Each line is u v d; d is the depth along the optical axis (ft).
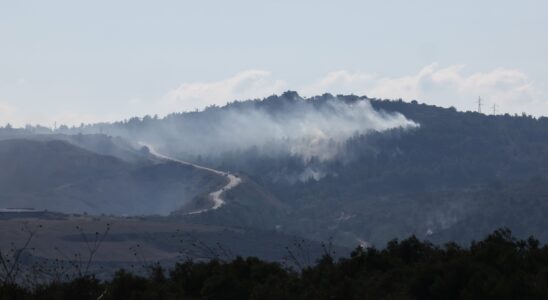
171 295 180.55
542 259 185.16
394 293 175.63
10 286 163.84
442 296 169.99
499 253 182.50
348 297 173.37
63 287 170.30
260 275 193.98
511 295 161.27
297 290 180.96
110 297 172.24
